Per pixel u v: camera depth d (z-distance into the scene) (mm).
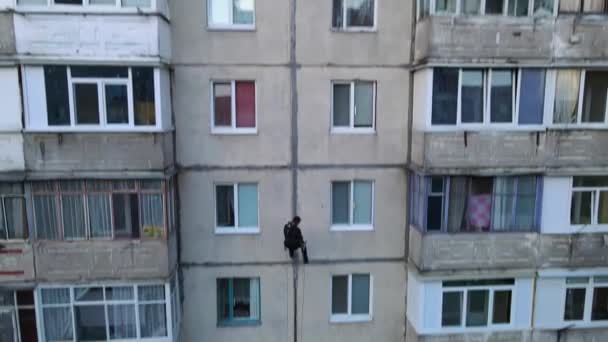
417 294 9375
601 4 8734
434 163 8820
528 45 8641
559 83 8914
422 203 9039
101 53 7988
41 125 8148
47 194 8352
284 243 9320
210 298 9742
